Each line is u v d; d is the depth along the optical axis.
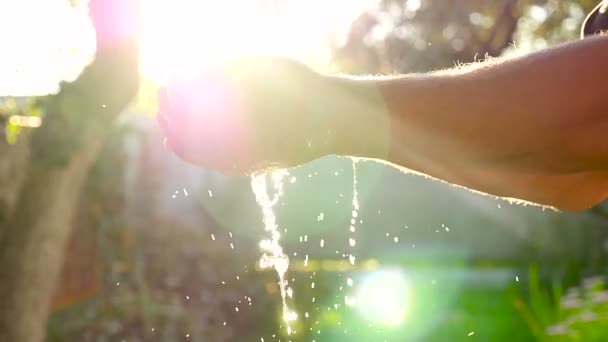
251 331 6.63
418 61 9.44
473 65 0.99
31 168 3.68
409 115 0.90
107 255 6.46
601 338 4.18
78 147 3.56
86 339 5.97
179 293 6.74
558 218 9.73
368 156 0.96
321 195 6.70
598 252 9.13
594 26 1.42
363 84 0.93
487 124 0.87
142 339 6.23
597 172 1.21
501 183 1.11
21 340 3.73
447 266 9.90
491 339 6.21
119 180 6.65
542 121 0.86
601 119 0.85
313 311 6.54
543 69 0.87
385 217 10.23
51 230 3.72
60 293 6.04
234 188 7.23
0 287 3.69
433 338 6.38
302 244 7.34
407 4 9.51
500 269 9.59
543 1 7.64
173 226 7.03
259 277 7.06
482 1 8.13
